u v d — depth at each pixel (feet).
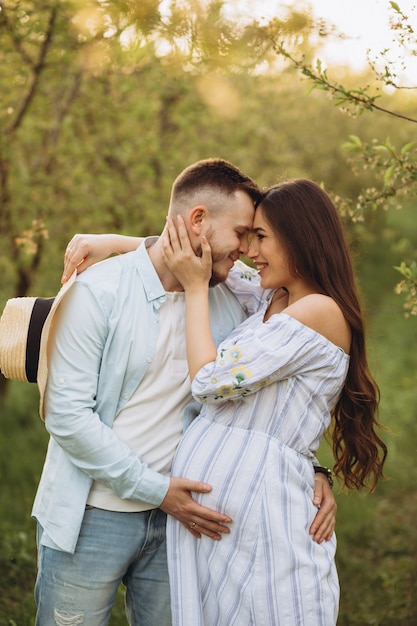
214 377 7.78
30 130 17.67
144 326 8.20
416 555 15.12
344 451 9.11
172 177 19.04
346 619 13.37
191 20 11.44
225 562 8.03
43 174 17.87
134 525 8.32
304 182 8.42
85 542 8.23
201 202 8.20
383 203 10.85
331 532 8.34
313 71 10.41
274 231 8.25
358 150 10.85
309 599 7.77
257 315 8.72
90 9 13.20
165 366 8.29
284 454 8.02
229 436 8.09
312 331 8.02
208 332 8.04
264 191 8.50
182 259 8.09
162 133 19.60
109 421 8.18
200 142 19.85
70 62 15.87
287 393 8.04
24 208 17.71
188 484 7.99
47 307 8.25
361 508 17.01
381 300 34.19
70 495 8.15
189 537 8.29
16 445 19.66
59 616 8.28
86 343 7.99
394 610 13.47
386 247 35.99
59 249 18.56
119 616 12.45
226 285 9.14
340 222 8.50
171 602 8.24
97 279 8.20
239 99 19.52
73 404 7.92
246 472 7.95
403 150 10.53
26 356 8.16
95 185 18.30
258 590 7.79
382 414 22.65
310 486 8.23
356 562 15.16
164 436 8.36
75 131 18.08
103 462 7.91
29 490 17.13
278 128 24.25
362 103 10.05
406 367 27.71
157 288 8.31
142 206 18.89
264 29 10.89
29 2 14.10
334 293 8.30
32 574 13.99
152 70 17.10
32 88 15.99
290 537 7.88
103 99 17.78
